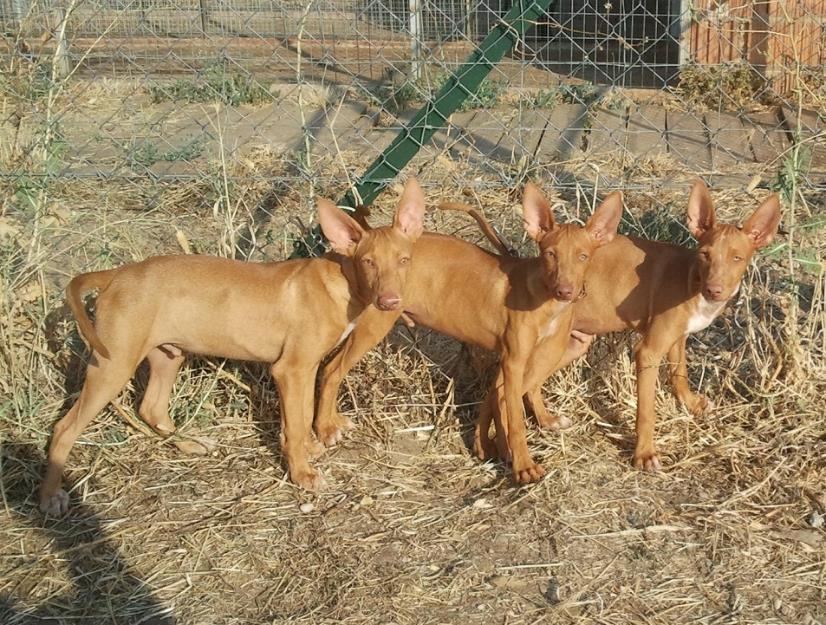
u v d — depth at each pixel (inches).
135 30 154.0
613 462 83.1
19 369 88.1
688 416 87.7
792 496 78.2
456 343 94.2
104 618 67.7
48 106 99.8
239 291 78.9
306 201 108.1
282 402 80.4
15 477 81.6
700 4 160.9
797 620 66.7
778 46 137.1
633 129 154.8
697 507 77.3
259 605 68.9
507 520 76.4
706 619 66.9
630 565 71.7
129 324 77.1
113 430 86.6
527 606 68.2
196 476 82.3
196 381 90.3
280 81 187.3
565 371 91.5
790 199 89.0
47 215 101.1
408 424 88.7
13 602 69.0
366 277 77.3
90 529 76.0
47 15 115.2
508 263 81.3
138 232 108.0
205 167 132.3
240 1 172.7
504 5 175.9
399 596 69.1
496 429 83.3
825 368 88.4
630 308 83.4
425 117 94.3
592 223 77.3
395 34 188.1
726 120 158.4
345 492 80.2
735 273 77.8
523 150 106.3
